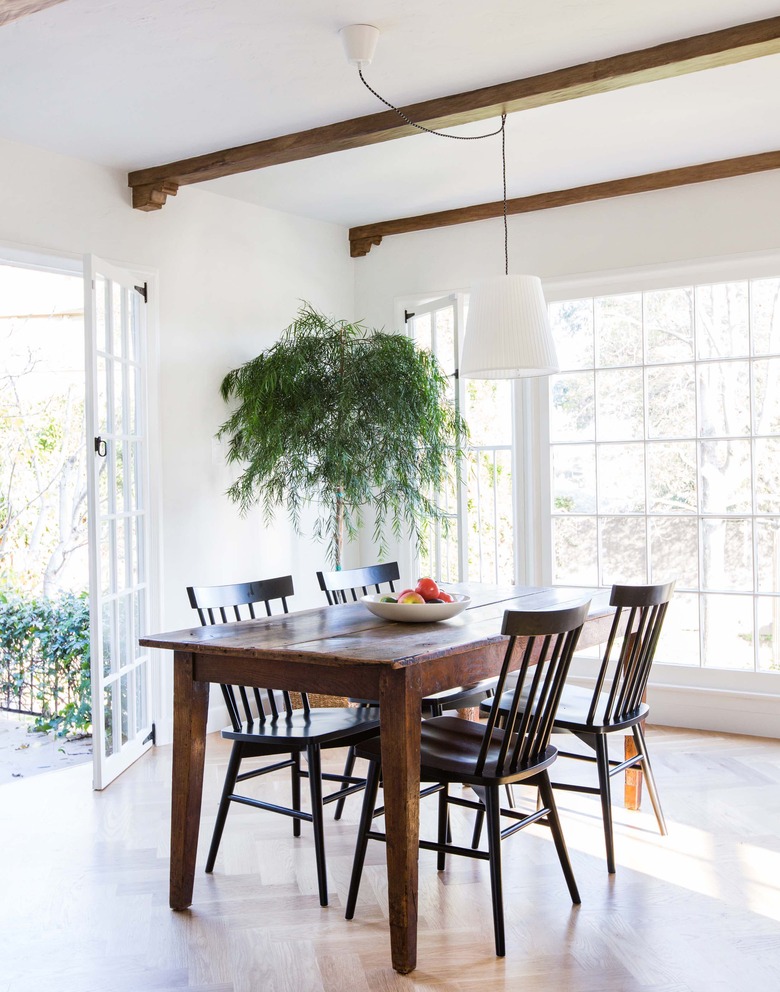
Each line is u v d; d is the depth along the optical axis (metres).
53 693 5.38
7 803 3.79
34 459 7.27
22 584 7.24
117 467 4.26
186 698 2.77
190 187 4.86
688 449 4.88
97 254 4.40
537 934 2.58
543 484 5.23
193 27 3.10
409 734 2.39
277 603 5.36
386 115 3.85
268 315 5.27
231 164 4.23
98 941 2.57
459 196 5.14
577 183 4.94
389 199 5.18
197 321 4.87
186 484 4.80
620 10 3.05
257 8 2.99
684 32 3.22
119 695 4.19
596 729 2.96
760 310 4.71
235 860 3.14
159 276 4.68
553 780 4.01
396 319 5.68
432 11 3.03
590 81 3.43
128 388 4.41
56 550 7.29
